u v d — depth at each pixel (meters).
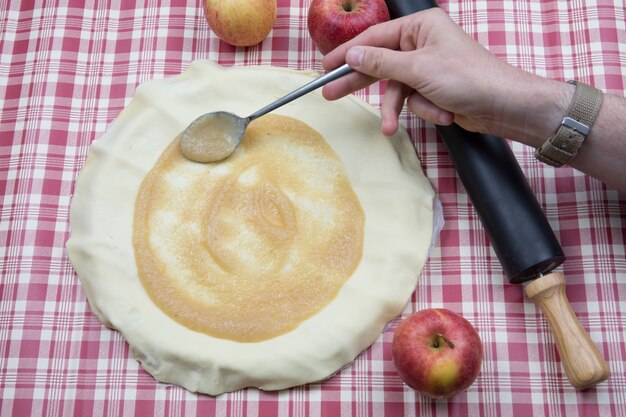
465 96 0.87
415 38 0.92
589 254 0.97
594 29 1.07
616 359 0.93
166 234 0.96
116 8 1.11
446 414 0.92
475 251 0.98
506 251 0.89
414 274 0.95
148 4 1.11
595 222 0.98
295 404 0.93
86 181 0.99
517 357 0.94
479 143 0.94
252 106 1.02
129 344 0.93
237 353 0.91
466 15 1.09
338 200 0.97
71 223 0.98
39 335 0.96
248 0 0.99
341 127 1.00
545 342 0.94
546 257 0.87
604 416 0.91
